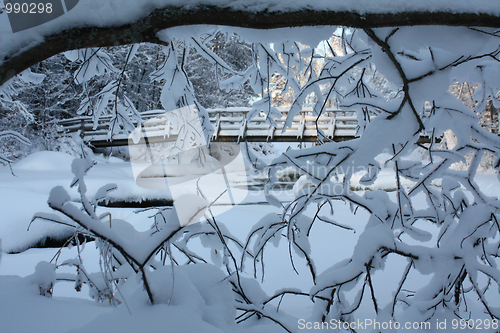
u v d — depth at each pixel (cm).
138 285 177
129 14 86
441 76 116
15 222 546
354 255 156
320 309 181
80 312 128
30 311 125
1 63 83
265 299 183
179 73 229
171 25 90
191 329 102
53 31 84
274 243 214
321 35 108
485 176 905
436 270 159
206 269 154
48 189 754
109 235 107
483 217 168
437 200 203
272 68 260
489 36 106
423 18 91
